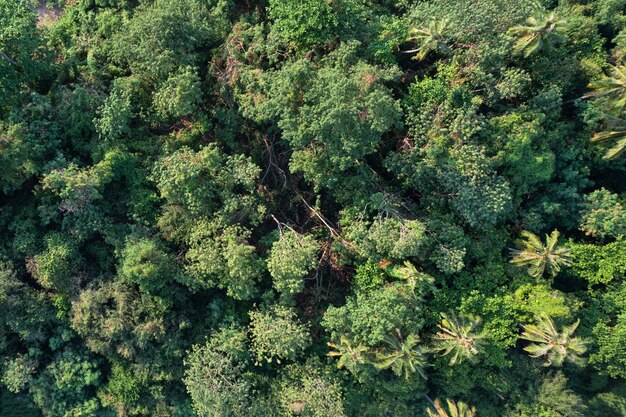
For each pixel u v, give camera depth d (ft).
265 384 89.71
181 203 86.94
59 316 88.17
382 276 84.38
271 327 83.92
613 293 87.10
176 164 82.38
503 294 84.99
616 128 84.02
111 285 87.10
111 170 85.61
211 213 86.89
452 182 81.97
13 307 85.87
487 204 81.00
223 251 84.02
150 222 89.30
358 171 87.10
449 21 81.61
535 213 87.71
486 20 81.05
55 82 88.89
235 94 87.81
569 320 82.79
